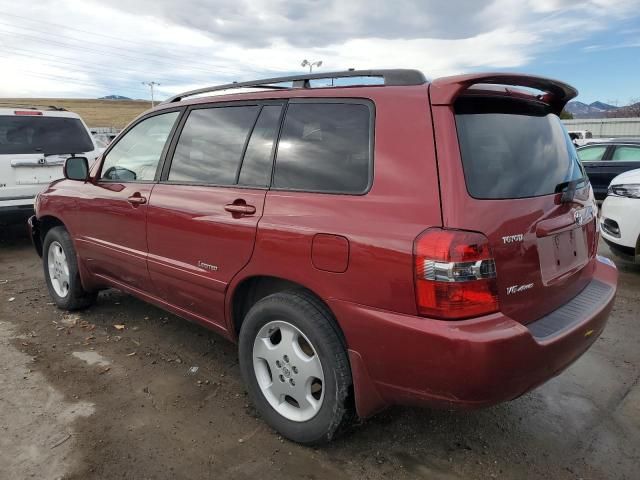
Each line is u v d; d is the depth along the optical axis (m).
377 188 2.44
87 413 3.14
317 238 2.55
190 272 3.30
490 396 2.22
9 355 3.91
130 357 3.91
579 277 2.95
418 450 2.84
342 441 2.90
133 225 3.75
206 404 3.27
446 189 2.25
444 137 2.32
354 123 2.64
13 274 6.11
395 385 2.39
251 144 3.11
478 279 2.18
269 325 2.87
